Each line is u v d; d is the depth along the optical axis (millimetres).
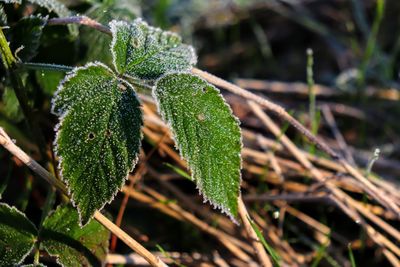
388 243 360
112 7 354
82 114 275
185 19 541
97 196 274
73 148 273
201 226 368
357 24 568
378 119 484
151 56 296
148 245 364
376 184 389
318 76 535
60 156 272
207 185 281
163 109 281
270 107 349
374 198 359
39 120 358
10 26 320
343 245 384
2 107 368
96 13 348
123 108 279
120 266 338
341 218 395
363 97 490
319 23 575
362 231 373
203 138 282
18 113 333
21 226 294
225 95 471
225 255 370
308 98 501
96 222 305
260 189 392
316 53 558
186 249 372
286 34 575
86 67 281
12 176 372
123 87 282
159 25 465
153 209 379
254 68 548
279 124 460
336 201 368
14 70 304
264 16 585
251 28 581
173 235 376
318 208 397
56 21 322
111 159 275
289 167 404
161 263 302
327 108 481
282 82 530
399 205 373
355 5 535
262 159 404
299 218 391
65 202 311
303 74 539
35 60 340
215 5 570
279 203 389
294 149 386
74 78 278
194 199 391
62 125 273
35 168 301
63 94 276
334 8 586
